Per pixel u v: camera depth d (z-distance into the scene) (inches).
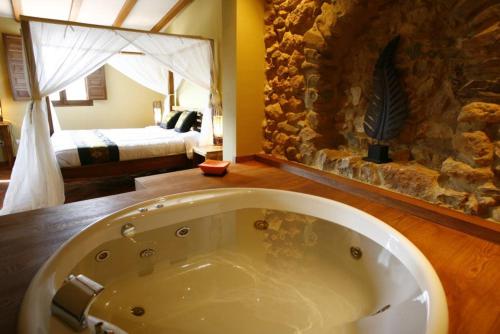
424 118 73.6
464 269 47.4
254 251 79.6
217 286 67.7
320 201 72.2
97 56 135.2
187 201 71.4
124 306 58.9
